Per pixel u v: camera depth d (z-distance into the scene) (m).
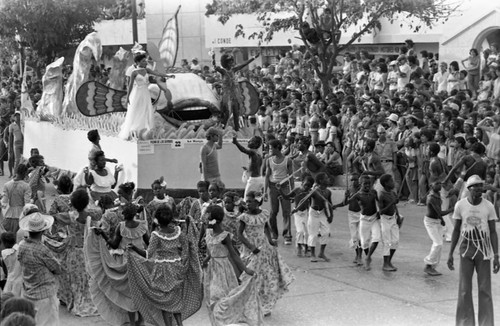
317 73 27.42
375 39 31.72
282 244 17.69
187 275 11.97
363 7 26.42
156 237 11.77
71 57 37.78
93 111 21.84
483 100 22.45
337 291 14.15
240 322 11.80
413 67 26.34
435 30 30.09
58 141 25.12
